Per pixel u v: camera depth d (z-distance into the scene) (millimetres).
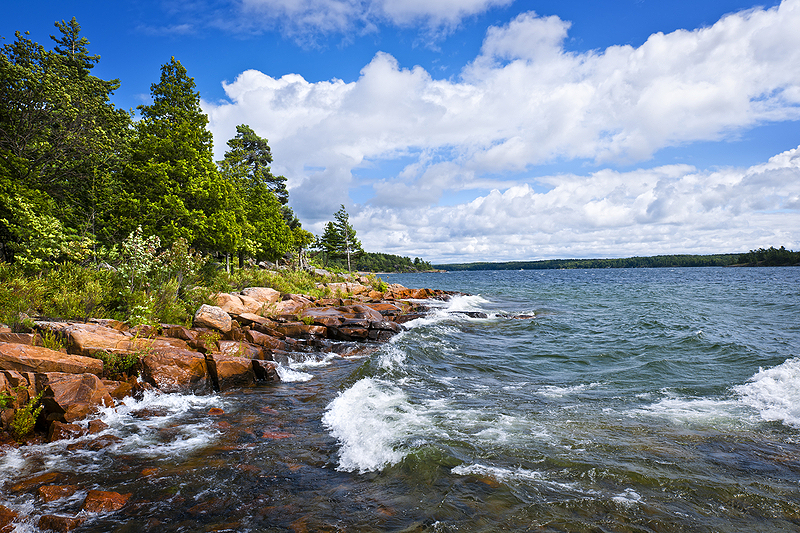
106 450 6527
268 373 11305
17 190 18312
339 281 47562
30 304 12133
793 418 7660
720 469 5699
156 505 4883
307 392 10258
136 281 16250
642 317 24484
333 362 14148
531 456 6141
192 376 10055
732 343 15156
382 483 5426
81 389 7832
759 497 4977
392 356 13578
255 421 8000
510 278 117250
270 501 4984
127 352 9656
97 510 4707
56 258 17281
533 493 5062
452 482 5367
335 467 5953
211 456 6328
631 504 4812
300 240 61594
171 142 26453
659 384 10500
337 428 7566
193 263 17578
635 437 6891
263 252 44156
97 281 15156
